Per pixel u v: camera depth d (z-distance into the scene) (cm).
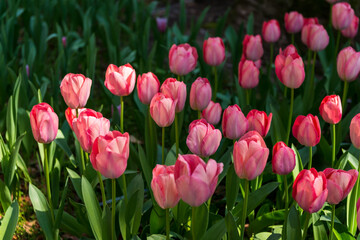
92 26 281
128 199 138
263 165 119
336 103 138
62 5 277
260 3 290
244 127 133
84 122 123
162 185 115
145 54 241
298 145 179
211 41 168
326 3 256
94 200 129
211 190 112
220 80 214
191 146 127
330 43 215
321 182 116
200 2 407
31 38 277
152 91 140
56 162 148
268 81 204
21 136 138
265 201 164
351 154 150
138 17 278
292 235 125
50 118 126
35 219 161
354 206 138
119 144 117
